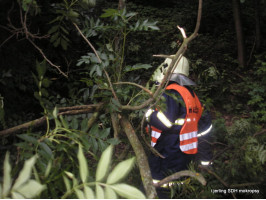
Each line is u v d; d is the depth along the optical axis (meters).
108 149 0.61
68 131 1.31
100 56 1.96
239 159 2.66
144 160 1.67
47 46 4.05
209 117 2.72
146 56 6.48
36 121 1.75
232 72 6.36
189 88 2.60
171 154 2.39
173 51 6.74
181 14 8.52
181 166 2.40
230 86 5.81
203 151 2.66
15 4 3.29
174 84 2.45
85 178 0.62
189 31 7.96
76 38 4.04
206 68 6.30
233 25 8.16
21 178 0.52
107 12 1.89
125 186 0.58
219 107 5.39
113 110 1.98
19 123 3.39
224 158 3.48
